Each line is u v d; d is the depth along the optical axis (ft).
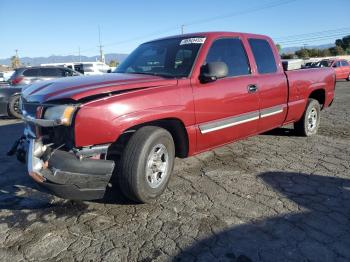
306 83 20.72
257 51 17.66
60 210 12.25
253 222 11.28
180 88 13.25
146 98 12.03
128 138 12.25
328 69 23.45
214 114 14.55
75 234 10.69
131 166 11.68
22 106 13.06
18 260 9.43
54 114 11.08
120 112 11.28
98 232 10.80
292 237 10.40
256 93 16.71
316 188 13.99
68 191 11.00
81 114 10.77
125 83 12.29
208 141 14.69
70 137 11.16
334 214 11.82
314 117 22.57
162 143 12.60
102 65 100.17
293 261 9.29
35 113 11.87
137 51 17.33
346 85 74.08
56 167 11.15
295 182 14.62
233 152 18.92
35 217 11.78
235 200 12.92
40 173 11.39
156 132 12.22
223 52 15.69
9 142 22.76
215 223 11.24
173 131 14.01
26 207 12.50
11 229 11.02
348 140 21.68
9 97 33.86
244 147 19.93
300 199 12.98
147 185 12.10
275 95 18.13
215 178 15.11
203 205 12.52
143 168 11.82
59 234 10.71
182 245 10.04
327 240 10.25
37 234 10.71
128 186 11.85
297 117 20.75
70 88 11.77
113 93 11.71
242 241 10.20
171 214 11.88
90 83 12.21
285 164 16.92
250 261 9.29
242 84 15.92
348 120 29.01
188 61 14.47
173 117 12.86
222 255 9.55
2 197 13.35
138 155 11.68
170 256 9.54
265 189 13.92
